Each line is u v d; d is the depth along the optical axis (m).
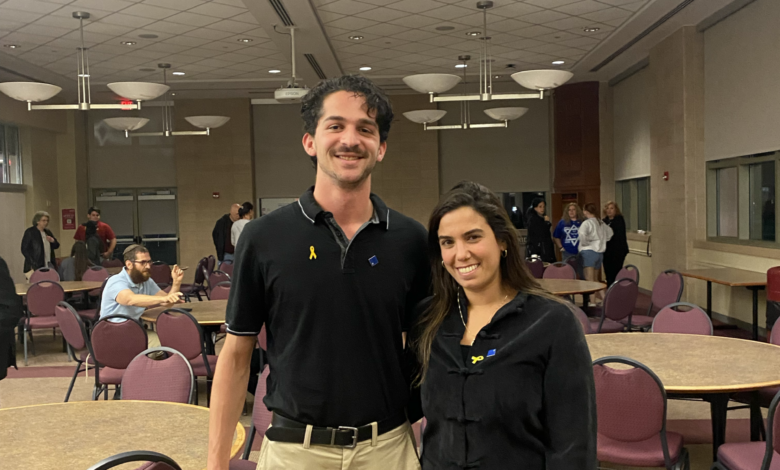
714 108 8.09
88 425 2.40
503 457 1.42
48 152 12.41
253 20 7.53
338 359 1.47
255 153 13.34
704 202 8.46
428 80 6.68
